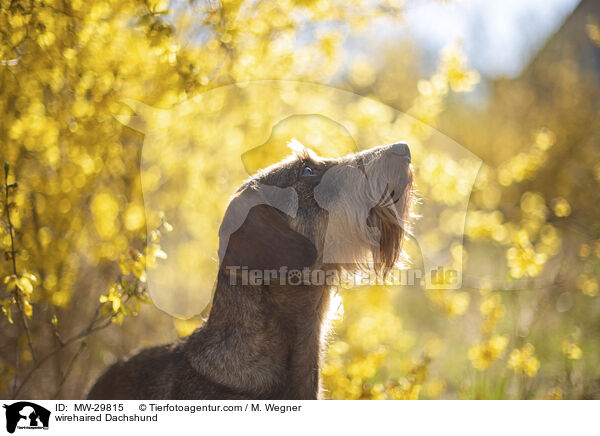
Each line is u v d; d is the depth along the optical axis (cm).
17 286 278
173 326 420
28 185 354
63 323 404
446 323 539
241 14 362
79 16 319
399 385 368
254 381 263
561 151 751
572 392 435
